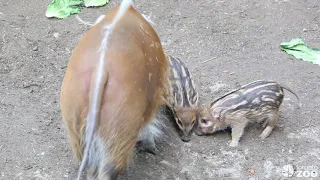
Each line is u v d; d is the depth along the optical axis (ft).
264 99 11.52
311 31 14.05
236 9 14.51
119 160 10.04
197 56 13.33
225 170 11.27
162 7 14.48
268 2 14.69
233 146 11.60
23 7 14.28
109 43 9.92
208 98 12.39
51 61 13.01
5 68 12.77
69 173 11.10
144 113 10.18
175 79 11.71
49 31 13.69
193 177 11.14
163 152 11.47
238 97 11.53
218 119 11.59
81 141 10.01
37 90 12.41
